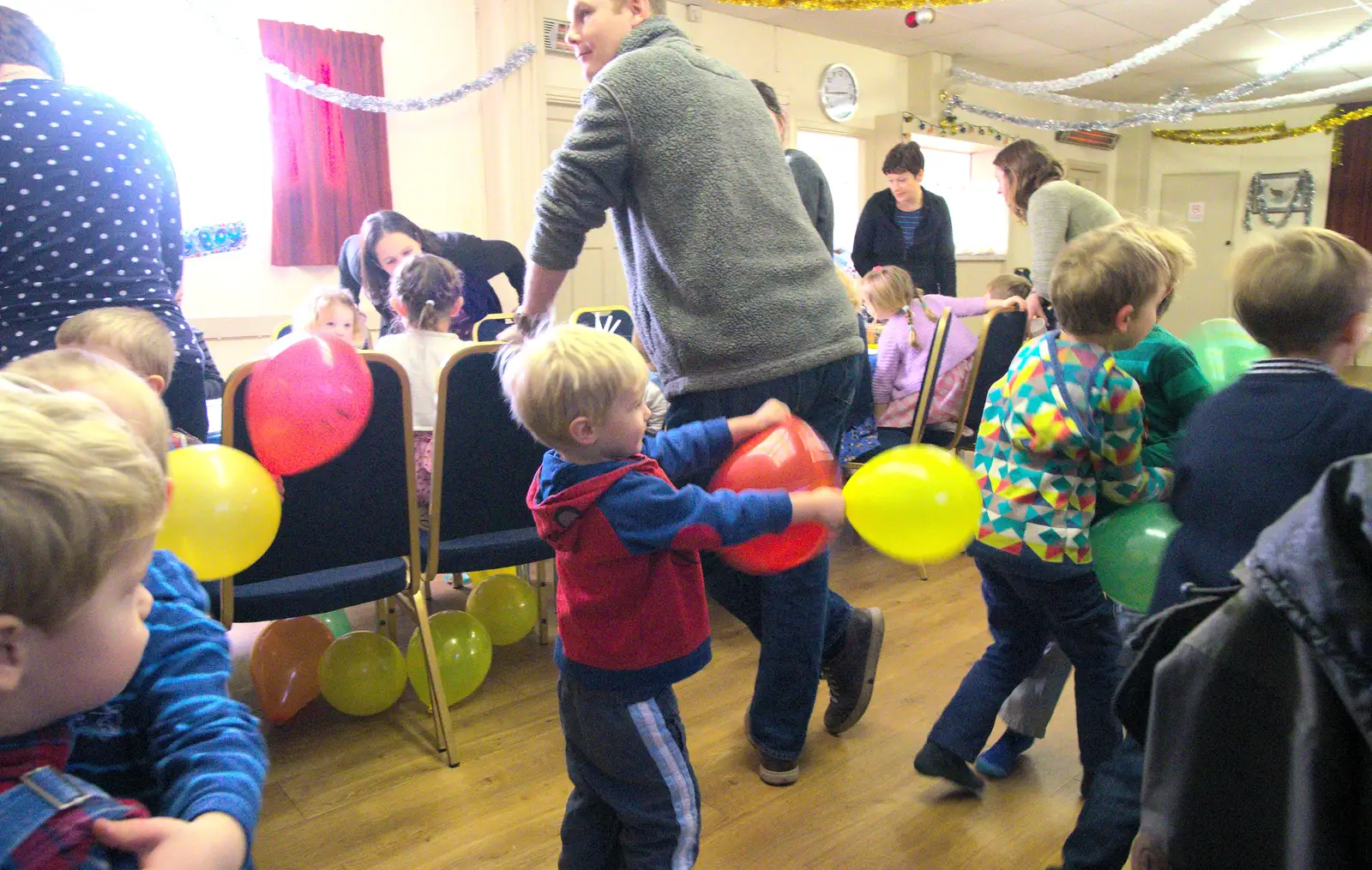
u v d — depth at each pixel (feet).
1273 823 2.06
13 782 1.76
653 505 3.50
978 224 29.43
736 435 4.34
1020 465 4.78
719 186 4.75
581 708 3.86
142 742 2.22
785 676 5.50
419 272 7.07
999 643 5.34
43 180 5.18
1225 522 3.24
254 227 14.66
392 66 15.90
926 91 25.26
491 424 6.22
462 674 6.68
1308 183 32.60
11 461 1.58
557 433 3.54
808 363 4.94
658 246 4.84
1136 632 2.54
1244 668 2.10
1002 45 24.31
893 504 3.66
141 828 1.79
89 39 12.85
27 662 1.66
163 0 13.34
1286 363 3.31
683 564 3.81
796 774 5.67
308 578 5.77
